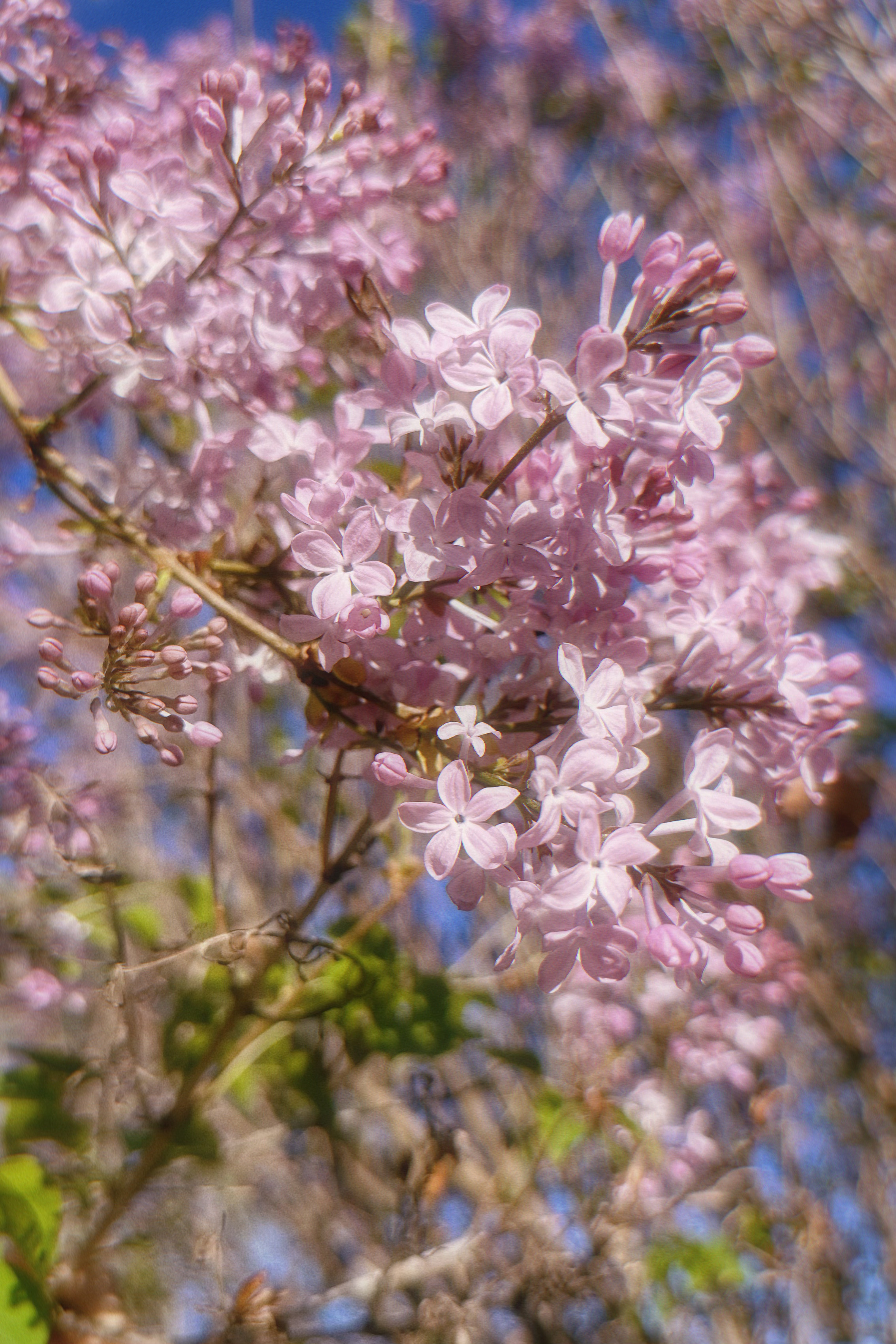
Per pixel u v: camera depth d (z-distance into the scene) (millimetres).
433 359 375
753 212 1152
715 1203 652
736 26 1090
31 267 436
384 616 370
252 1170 688
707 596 407
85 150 413
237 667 416
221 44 725
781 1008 809
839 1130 894
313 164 418
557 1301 514
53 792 445
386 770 367
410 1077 472
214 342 417
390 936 470
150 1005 462
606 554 373
